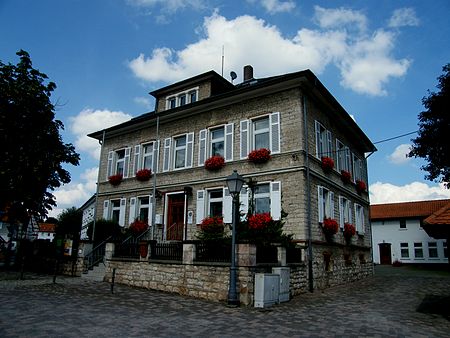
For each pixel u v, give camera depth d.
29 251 18.80
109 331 6.64
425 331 7.34
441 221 8.30
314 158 15.50
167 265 12.23
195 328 7.16
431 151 10.32
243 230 12.16
